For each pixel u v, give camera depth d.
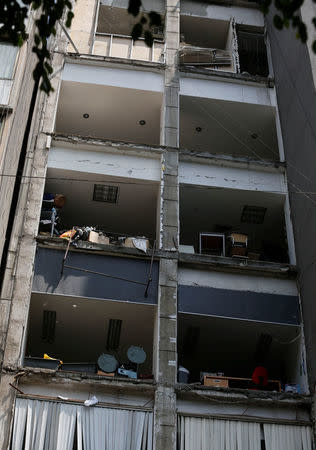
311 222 20.62
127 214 24.34
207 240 22.58
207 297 20.30
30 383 17.88
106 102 25.08
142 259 20.62
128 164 22.66
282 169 23.55
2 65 22.20
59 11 11.44
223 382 19.16
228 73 25.88
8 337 18.27
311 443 17.98
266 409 18.47
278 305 20.53
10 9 11.20
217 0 29.55
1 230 19.33
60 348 23.34
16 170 20.78
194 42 29.69
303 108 22.41
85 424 17.45
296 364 20.44
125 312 20.78
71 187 22.95
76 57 25.05
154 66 25.44
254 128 26.09
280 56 25.94
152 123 25.94
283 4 10.36
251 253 22.30
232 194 23.22
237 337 21.61
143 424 17.69
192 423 17.88
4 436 16.81
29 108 22.83
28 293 19.17
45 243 20.19
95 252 20.44
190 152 23.17
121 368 19.14
